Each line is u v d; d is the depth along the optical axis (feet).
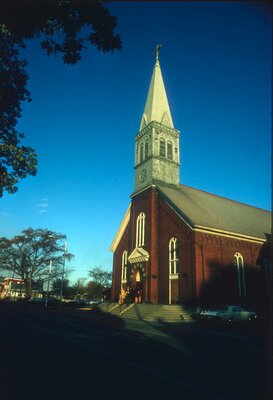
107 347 39.01
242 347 43.34
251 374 27.40
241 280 97.35
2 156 39.50
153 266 101.40
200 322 76.23
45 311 115.24
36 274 203.31
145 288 101.65
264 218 135.23
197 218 96.48
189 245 91.30
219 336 54.54
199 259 88.58
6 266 199.52
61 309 128.57
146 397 20.20
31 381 22.86
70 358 31.30
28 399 19.03
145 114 134.10
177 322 75.87
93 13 24.04
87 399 19.44
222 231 94.84
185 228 94.32
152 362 30.96
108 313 99.81
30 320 75.51
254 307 96.94
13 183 41.32
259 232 111.45
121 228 129.39
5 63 31.30
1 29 23.93
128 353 35.29
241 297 94.94
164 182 116.37
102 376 24.93
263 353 38.88
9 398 19.04
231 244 98.73
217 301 88.07
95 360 30.83
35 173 41.96
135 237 116.06
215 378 25.71
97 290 255.70
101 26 24.66
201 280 86.74
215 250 93.45
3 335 46.26
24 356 31.32
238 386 23.35
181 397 20.48
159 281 99.45
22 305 155.33
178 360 32.58
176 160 123.24
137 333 55.42
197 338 51.44
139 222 116.78
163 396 20.52
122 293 107.14
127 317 87.76
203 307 84.02
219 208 119.65
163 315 80.33
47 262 203.21
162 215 106.11
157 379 24.67
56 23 24.80
